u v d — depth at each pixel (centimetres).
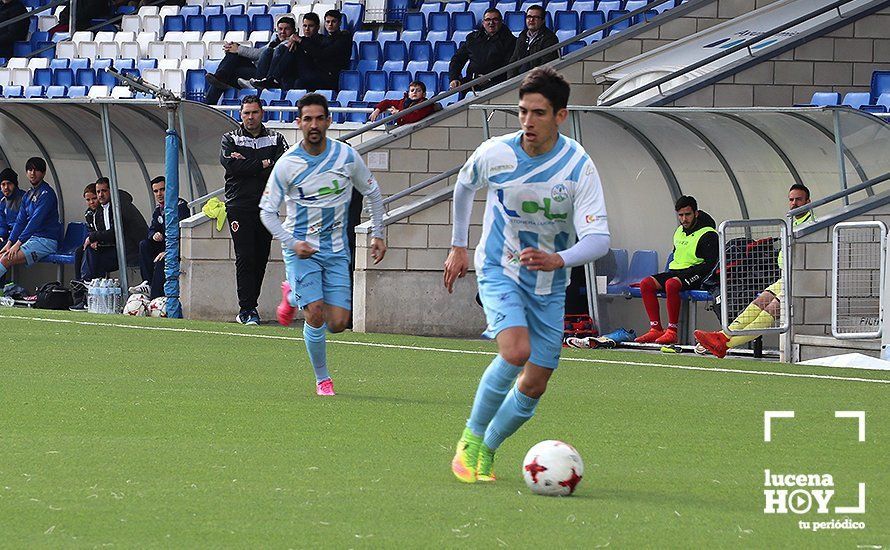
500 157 1938
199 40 8250
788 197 4978
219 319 5341
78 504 1753
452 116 5588
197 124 5819
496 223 1966
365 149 5544
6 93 8162
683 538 1631
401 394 3016
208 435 2356
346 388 3106
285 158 2972
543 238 1959
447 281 2030
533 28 6172
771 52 5500
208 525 1642
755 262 4284
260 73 7288
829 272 4266
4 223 6288
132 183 6306
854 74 5578
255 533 1605
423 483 1948
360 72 7206
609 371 3703
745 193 5056
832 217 4250
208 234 5325
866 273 4184
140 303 5422
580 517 1736
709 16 5916
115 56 8388
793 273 4250
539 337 1956
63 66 8362
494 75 5641
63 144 6300
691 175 5109
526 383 1958
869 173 4781
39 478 1925
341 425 2511
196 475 1967
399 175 5572
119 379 3180
